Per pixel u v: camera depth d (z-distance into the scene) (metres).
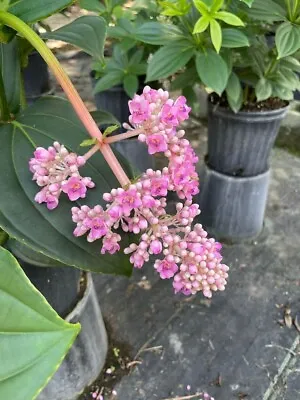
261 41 1.01
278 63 0.98
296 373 0.93
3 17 0.46
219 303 1.07
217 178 1.16
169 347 0.98
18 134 0.52
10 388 0.30
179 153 0.44
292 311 1.05
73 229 0.46
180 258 0.46
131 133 0.43
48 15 0.50
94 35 0.58
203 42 0.91
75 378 0.86
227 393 0.90
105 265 0.46
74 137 0.53
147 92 0.43
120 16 1.28
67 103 0.57
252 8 0.88
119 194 0.40
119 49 1.26
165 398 0.90
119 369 0.94
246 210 1.18
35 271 0.70
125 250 0.45
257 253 1.20
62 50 2.16
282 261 1.18
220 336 1.00
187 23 0.92
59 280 0.74
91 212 0.42
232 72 0.96
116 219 0.41
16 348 0.31
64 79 0.44
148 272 1.15
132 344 0.99
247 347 0.98
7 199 0.46
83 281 0.84
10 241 0.64
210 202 1.21
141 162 1.41
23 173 0.48
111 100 1.39
